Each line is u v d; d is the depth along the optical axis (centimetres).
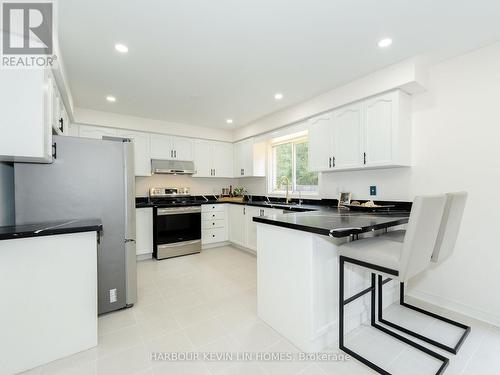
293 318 167
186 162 448
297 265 163
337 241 171
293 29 177
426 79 230
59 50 189
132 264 222
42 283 147
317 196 354
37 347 146
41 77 149
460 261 212
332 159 290
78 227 156
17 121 143
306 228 150
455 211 163
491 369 143
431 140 232
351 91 264
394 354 157
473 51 206
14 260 140
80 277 159
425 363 149
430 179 233
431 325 189
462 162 213
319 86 277
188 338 174
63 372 142
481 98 202
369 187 284
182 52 207
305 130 347
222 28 176
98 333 180
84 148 198
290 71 242
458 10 157
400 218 187
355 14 161
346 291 179
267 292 191
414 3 151
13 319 139
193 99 317
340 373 142
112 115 372
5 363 137
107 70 237
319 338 161
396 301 230
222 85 274
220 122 432
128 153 220
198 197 491
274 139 442
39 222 181
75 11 155
